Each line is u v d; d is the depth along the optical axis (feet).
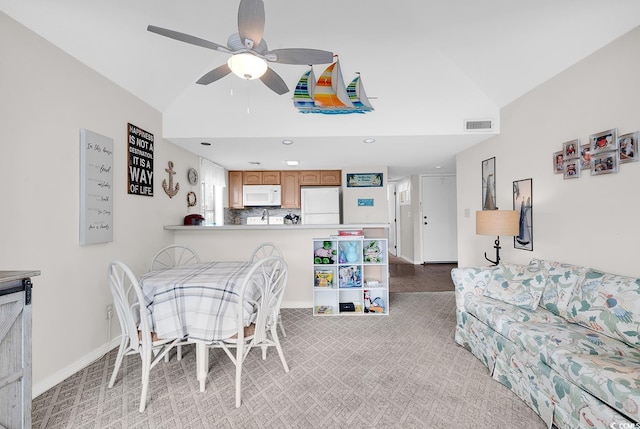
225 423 5.13
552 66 7.99
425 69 10.30
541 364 5.22
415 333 9.00
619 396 3.78
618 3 5.91
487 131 10.65
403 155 14.42
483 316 7.02
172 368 7.02
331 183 18.95
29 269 5.90
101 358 7.56
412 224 22.03
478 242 12.27
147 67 8.57
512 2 6.90
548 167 8.46
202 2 7.38
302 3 8.16
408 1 7.97
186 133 10.66
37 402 5.72
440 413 5.37
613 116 6.55
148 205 9.89
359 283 11.00
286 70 10.16
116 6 6.53
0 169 5.41
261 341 6.26
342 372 6.77
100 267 7.73
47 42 6.29
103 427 5.04
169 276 6.48
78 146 7.06
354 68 10.26
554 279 7.08
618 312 5.39
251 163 16.33
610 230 6.65
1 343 4.02
